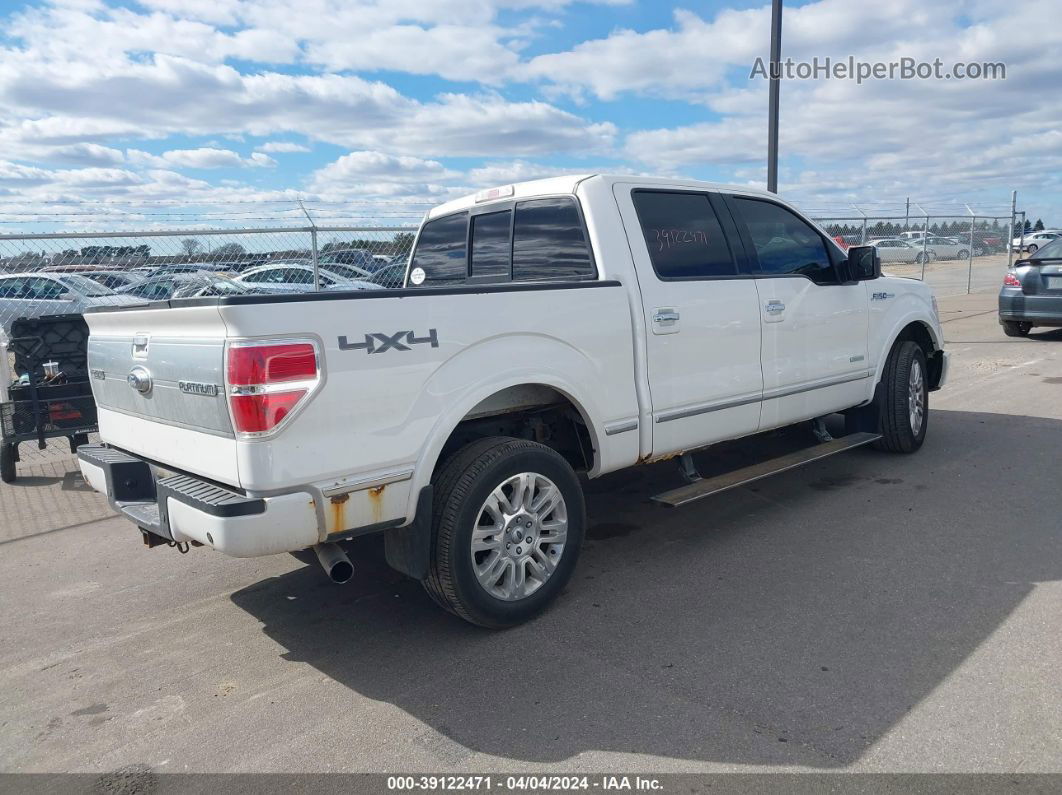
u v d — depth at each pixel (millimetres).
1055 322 12125
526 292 3807
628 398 4293
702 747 2824
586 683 3307
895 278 6430
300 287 9734
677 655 3496
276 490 3094
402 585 4492
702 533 5012
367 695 3320
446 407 3518
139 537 5555
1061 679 3141
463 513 3562
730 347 4832
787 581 4215
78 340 7191
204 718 3219
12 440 6910
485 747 2906
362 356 3240
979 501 5297
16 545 5512
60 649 3914
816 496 5574
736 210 5070
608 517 5398
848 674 3260
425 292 3443
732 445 6988
